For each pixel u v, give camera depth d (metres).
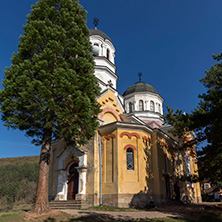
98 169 18.27
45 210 11.64
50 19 14.75
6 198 44.22
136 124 19.09
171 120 17.33
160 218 11.91
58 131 14.19
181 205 19.09
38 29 13.81
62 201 17.83
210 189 43.38
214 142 14.18
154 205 17.19
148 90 33.78
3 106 12.42
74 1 16.19
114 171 17.47
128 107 33.78
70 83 12.63
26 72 12.42
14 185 47.81
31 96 12.01
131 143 18.75
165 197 19.38
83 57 14.80
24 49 13.60
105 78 24.28
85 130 14.16
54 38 13.69
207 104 17.30
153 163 19.81
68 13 14.93
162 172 20.09
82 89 13.79
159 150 20.55
